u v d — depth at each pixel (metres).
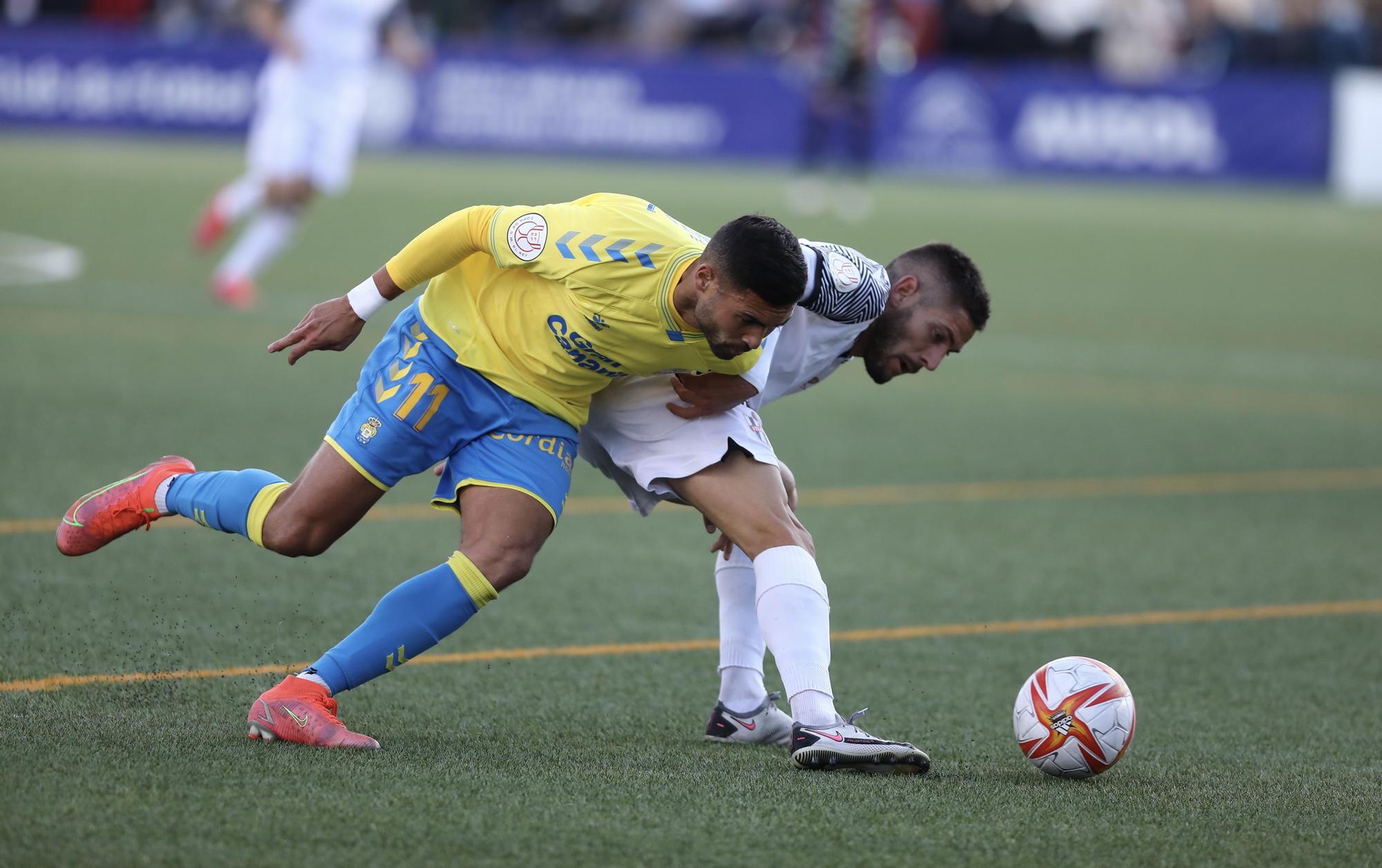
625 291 12.66
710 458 13.41
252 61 86.19
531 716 14.23
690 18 94.75
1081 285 52.94
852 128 75.31
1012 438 30.50
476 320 13.32
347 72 39.19
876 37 75.38
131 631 16.03
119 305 40.09
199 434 26.16
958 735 14.42
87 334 35.69
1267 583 21.12
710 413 13.53
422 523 21.83
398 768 12.09
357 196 65.81
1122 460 28.98
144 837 10.23
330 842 10.34
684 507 23.98
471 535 13.04
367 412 13.30
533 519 13.10
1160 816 11.91
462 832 10.66
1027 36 89.38
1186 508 25.45
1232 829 11.66
